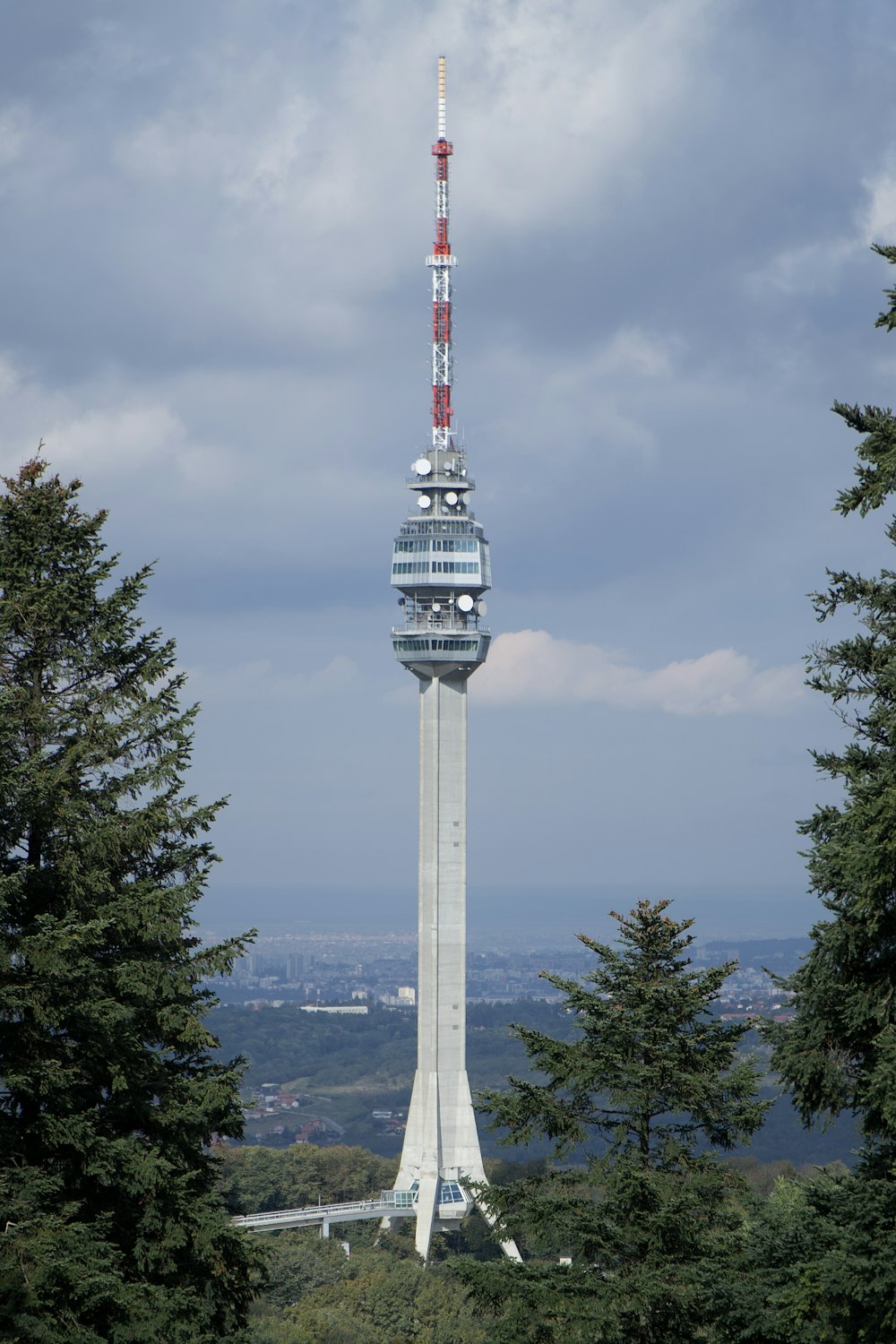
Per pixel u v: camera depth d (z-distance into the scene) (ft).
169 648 174.29
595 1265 159.22
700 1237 154.30
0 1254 141.28
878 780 131.95
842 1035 136.77
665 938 165.89
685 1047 161.68
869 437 135.33
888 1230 130.31
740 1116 161.07
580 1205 161.17
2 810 154.51
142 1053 157.38
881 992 133.28
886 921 132.77
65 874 157.28
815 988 136.56
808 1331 131.64
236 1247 158.51
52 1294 140.97
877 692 137.69
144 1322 145.89
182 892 162.61
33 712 163.84
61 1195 153.28
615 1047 163.32
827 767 138.92
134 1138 157.38
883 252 134.82
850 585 139.95
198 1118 158.40
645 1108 161.17
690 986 164.04
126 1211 155.43
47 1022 148.15
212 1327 159.33
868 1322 128.57
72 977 148.87
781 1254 141.90
